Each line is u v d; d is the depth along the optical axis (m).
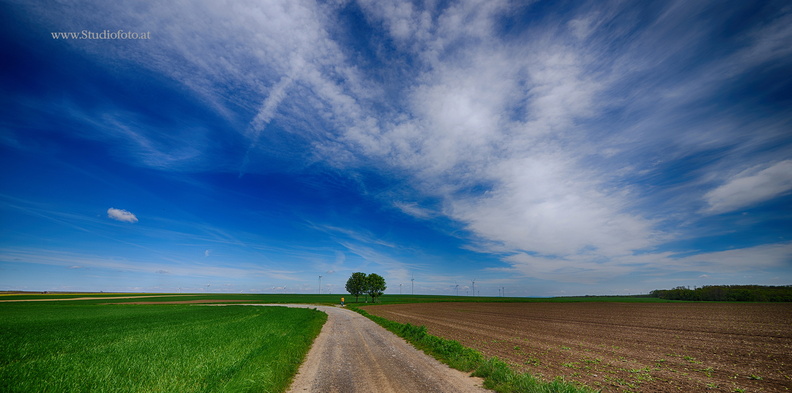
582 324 36.12
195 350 16.06
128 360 13.75
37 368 12.61
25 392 9.98
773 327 30.06
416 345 19.09
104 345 19.00
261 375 10.42
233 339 20.00
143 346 17.78
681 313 53.25
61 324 35.19
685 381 11.78
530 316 49.38
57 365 13.18
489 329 30.19
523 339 23.14
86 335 24.41
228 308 73.19
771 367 14.12
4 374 11.66
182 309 69.81
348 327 30.97
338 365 13.83
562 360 15.45
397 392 9.91
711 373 12.99
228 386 9.41
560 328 31.66
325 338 22.83
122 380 10.73
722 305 80.81
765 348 19.11
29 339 22.19
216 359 13.46
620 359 15.81
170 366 12.39
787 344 20.44
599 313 56.25
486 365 12.20
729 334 25.97
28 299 120.56
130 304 95.31
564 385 9.80
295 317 40.47
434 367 13.30
